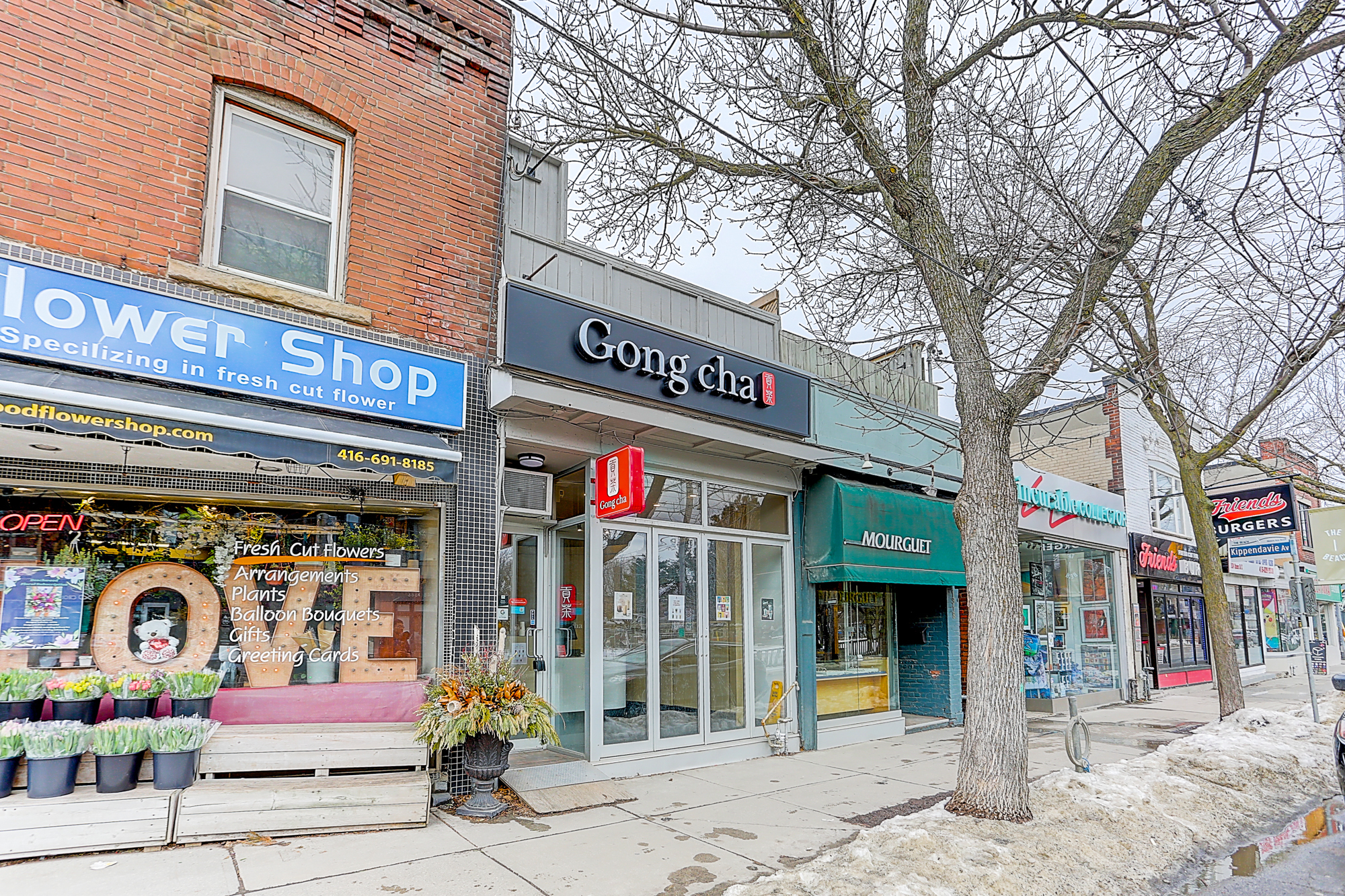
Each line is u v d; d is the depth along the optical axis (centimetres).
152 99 561
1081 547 1505
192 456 568
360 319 633
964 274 714
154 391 513
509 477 773
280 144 634
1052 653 1398
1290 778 761
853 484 987
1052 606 1427
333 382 599
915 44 668
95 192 529
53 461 557
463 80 725
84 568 564
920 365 1236
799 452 910
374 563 645
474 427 679
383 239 659
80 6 537
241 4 608
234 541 609
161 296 534
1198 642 1961
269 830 518
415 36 698
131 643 571
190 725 523
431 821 575
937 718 1158
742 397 855
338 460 557
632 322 768
